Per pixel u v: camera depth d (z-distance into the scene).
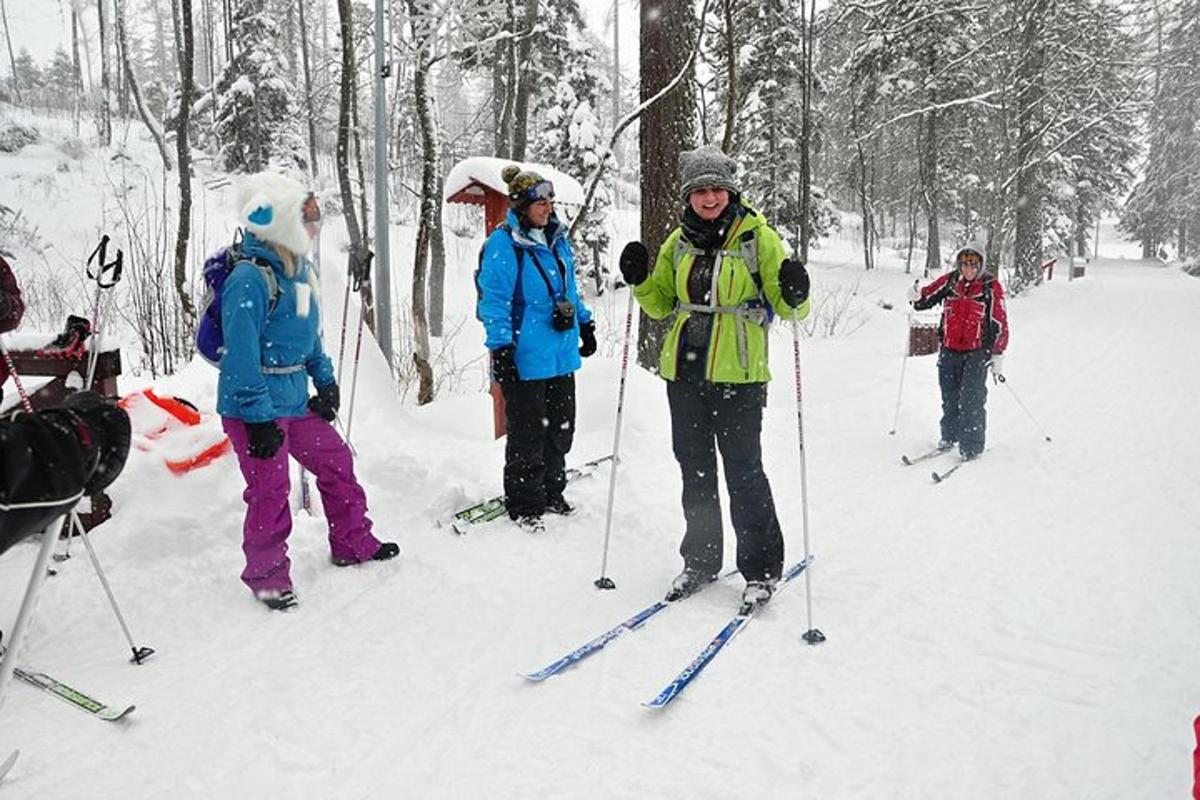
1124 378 9.69
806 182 16.02
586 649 3.18
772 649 3.24
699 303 3.56
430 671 3.08
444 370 10.09
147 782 2.41
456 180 6.33
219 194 18.88
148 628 3.35
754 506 3.62
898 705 2.84
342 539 3.97
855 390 9.06
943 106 19.81
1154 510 4.97
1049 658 3.18
